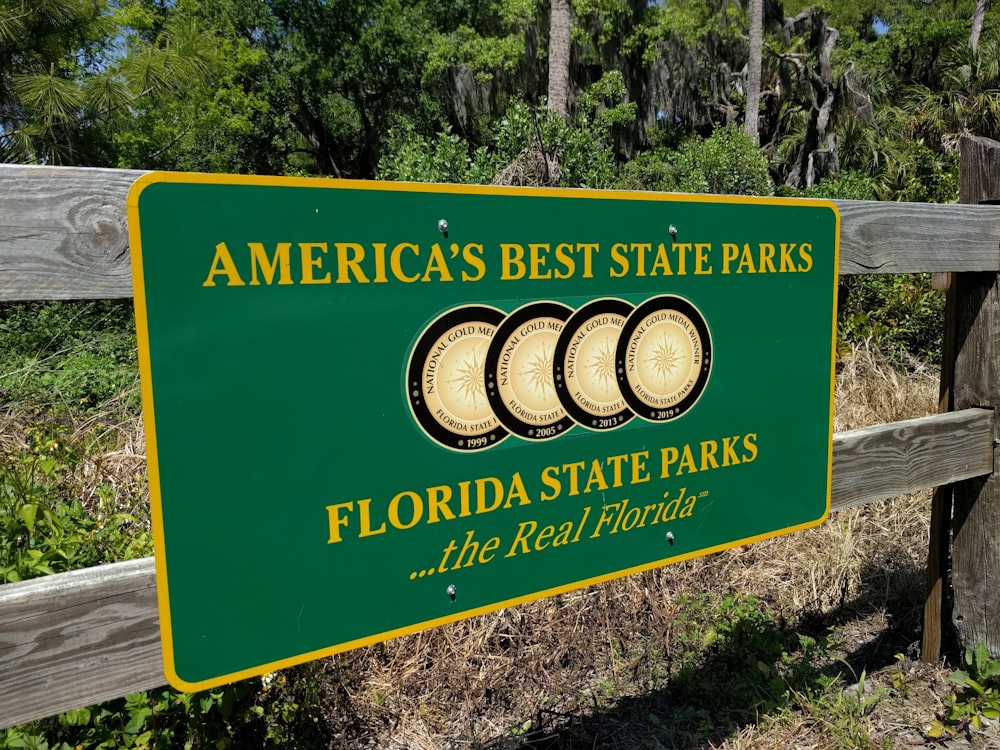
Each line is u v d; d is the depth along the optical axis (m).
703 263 2.21
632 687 3.06
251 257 1.56
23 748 1.94
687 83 23.19
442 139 8.38
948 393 3.01
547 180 6.74
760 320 2.35
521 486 1.97
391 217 1.71
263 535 1.62
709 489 2.31
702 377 2.26
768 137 23.09
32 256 1.38
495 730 2.84
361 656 3.04
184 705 2.15
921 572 3.72
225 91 17.83
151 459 1.49
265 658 1.64
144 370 1.47
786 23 22.80
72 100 9.92
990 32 20.72
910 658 3.12
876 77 19.75
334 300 1.66
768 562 3.84
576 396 2.04
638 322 2.11
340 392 1.68
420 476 1.81
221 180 1.52
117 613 1.50
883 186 11.41
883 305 6.93
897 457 2.70
